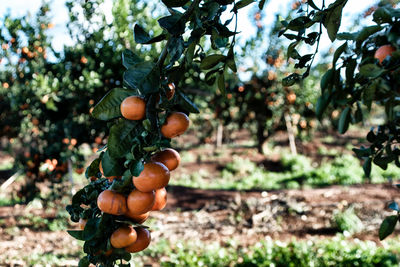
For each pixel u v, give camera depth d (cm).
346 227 722
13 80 646
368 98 157
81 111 579
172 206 960
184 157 1744
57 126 584
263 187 1178
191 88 651
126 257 126
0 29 595
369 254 554
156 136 111
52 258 582
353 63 150
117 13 588
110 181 124
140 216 122
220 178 1400
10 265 560
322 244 619
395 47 132
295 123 1394
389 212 842
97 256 122
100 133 605
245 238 715
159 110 114
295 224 795
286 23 160
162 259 597
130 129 113
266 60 967
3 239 692
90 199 125
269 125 1528
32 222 793
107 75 565
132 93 115
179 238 712
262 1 145
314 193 1041
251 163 1527
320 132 2166
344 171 1237
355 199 964
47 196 721
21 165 728
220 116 1264
